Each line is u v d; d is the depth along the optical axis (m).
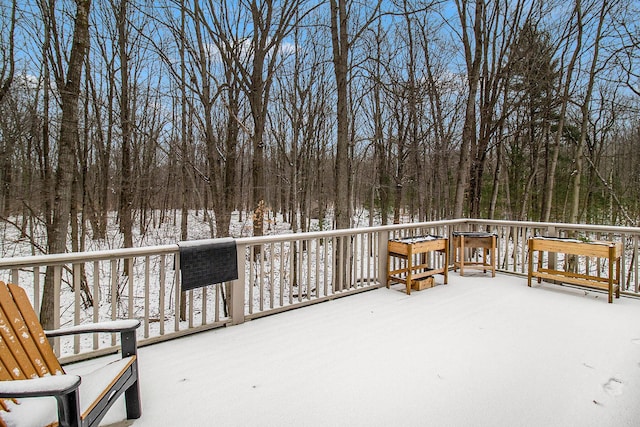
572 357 2.68
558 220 14.52
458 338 3.04
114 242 10.73
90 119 8.51
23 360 1.71
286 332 3.15
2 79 6.90
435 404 2.06
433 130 12.76
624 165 15.70
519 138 14.13
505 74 8.70
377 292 4.50
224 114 8.34
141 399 2.11
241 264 3.34
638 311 3.78
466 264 5.48
